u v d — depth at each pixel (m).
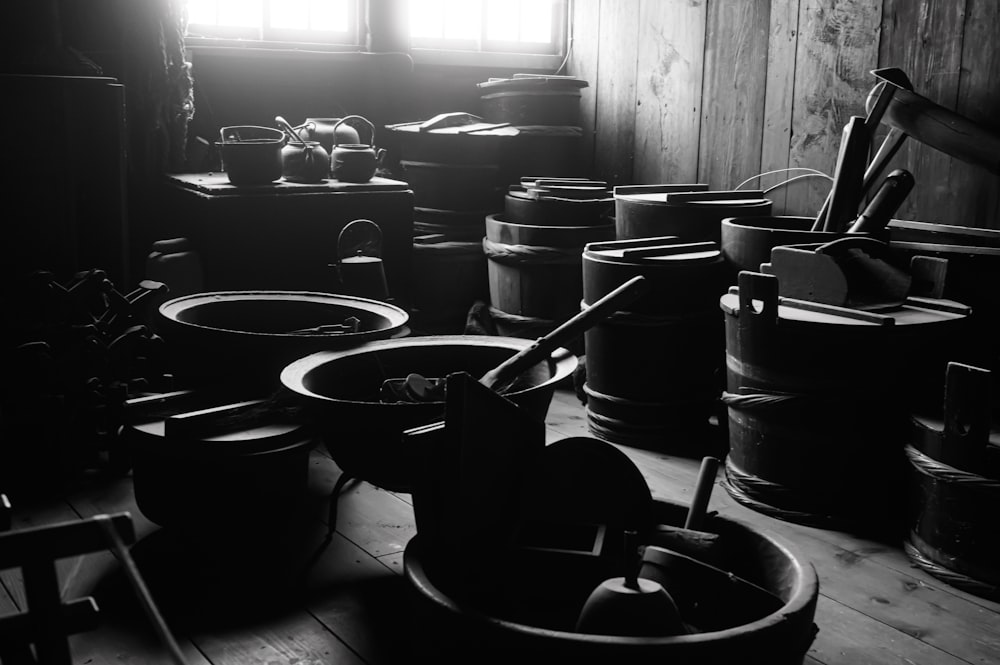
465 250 4.86
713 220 3.68
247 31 4.90
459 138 4.83
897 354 2.79
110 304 3.38
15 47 3.67
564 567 1.97
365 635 2.27
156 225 4.51
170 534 2.80
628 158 5.11
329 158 4.46
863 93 3.88
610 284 3.51
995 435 2.57
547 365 2.88
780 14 4.20
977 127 3.26
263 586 2.50
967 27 3.49
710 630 1.87
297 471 2.73
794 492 2.94
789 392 2.88
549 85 4.98
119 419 3.26
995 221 3.45
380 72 5.05
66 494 3.11
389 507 3.04
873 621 2.38
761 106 4.32
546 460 2.14
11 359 3.12
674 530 2.07
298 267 4.21
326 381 2.78
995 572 2.49
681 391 3.60
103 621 2.30
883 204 3.16
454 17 5.42
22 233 3.58
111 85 3.68
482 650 1.64
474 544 1.99
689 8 4.64
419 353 3.01
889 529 2.89
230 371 3.00
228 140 4.27
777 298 2.84
